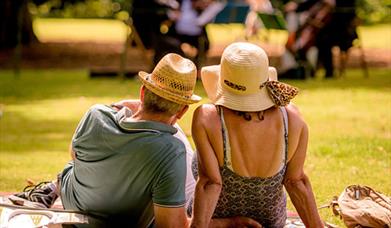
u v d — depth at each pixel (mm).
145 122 9242
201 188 9758
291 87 9805
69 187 9828
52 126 21359
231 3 28219
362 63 33562
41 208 9969
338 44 30250
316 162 16422
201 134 9781
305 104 24672
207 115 9828
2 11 40656
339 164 16203
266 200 10117
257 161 9867
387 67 34656
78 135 9586
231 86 9797
